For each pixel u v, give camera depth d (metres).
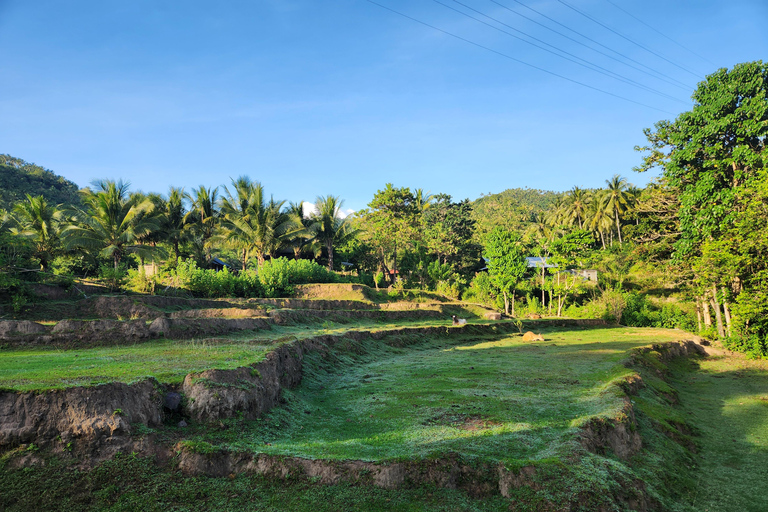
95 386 8.08
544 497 7.45
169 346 14.57
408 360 21.80
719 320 32.59
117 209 31.95
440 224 67.00
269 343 15.48
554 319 43.75
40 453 7.30
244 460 8.04
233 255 66.31
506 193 185.75
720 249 26.73
